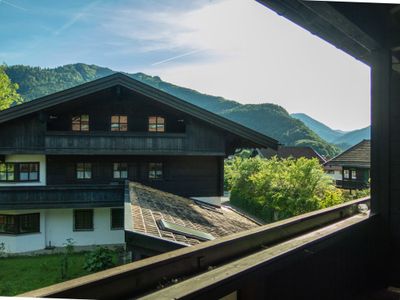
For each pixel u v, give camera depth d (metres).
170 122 14.48
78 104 13.88
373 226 3.26
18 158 13.75
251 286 1.64
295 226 2.37
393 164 3.44
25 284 8.98
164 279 1.41
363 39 2.84
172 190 14.62
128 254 5.61
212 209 11.59
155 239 4.63
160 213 7.11
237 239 1.82
